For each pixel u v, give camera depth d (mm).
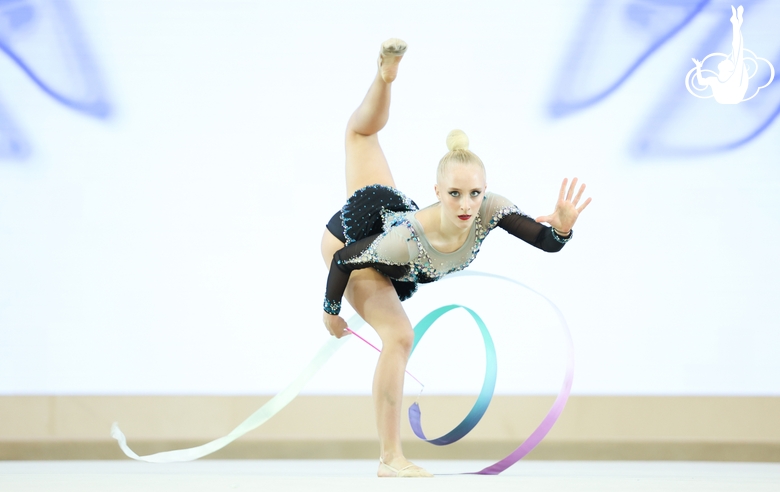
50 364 15250
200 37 15328
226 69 15320
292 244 15273
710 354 15297
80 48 15312
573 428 15180
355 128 9836
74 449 15055
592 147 15250
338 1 15344
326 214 15312
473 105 15281
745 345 15281
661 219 15297
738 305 15328
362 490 5645
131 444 15055
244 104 15312
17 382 15211
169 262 15266
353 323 10047
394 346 8367
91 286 15266
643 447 15094
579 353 15289
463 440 15219
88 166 15305
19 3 15320
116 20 15312
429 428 15195
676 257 15305
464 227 7891
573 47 15289
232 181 15305
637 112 15289
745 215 15312
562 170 15258
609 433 15148
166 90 15297
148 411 15156
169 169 15281
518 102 15266
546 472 10289
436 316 10391
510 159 15234
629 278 15312
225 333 15250
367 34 15367
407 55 15297
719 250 15336
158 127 15289
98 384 15227
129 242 15273
